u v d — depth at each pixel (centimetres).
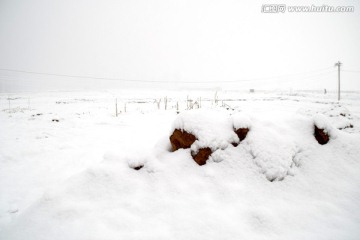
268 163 367
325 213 303
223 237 272
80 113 1878
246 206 317
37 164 742
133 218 305
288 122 455
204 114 436
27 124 1409
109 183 359
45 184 599
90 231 282
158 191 351
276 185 351
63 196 333
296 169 376
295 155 392
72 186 351
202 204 324
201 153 388
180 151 415
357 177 364
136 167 384
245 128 410
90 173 371
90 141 1019
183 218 302
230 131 415
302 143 411
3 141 1016
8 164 741
